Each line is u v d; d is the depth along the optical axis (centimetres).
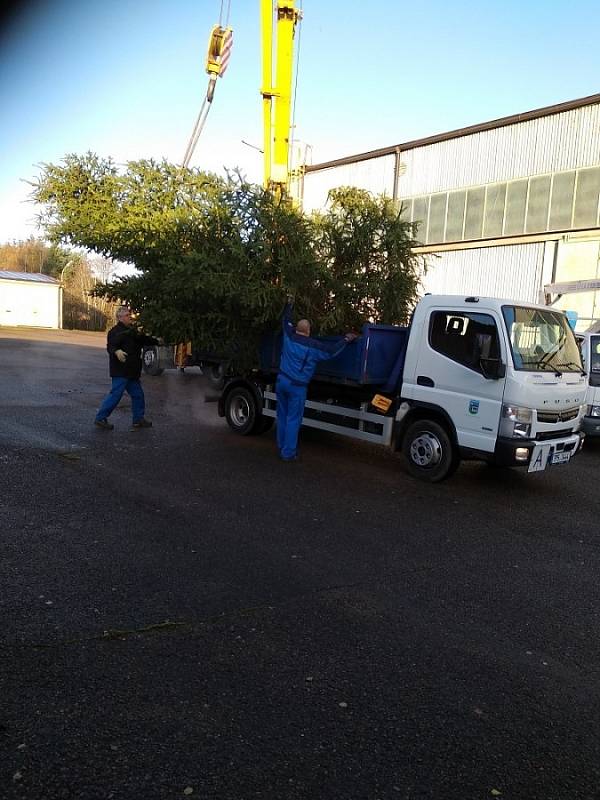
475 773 251
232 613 379
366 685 309
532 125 2225
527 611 405
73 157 897
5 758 244
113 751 251
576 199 2109
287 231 783
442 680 318
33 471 673
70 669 310
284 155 1203
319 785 239
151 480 667
